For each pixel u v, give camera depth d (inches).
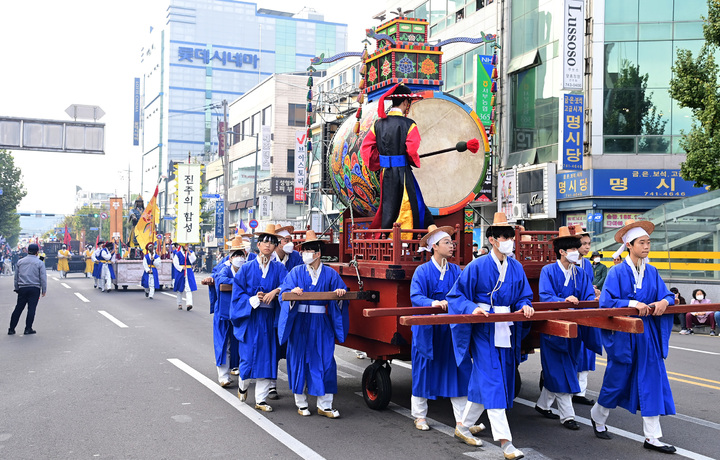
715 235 668.7
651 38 811.4
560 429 254.4
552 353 254.7
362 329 289.6
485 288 229.5
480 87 916.6
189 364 383.9
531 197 884.6
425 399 251.4
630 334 226.1
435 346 241.8
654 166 797.9
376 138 305.1
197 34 4576.8
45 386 322.0
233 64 4665.4
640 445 232.5
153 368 370.6
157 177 4389.8
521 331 241.8
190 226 1242.0
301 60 4955.7
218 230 1915.6
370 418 268.7
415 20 344.8
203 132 4488.2
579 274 279.1
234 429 249.0
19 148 1069.1
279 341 262.8
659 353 229.1
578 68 777.6
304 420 264.2
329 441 234.2
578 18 772.6
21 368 369.7
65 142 1089.4
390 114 303.1
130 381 335.3
